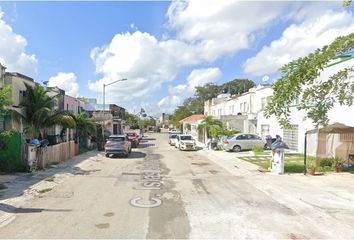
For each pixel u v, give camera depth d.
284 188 11.35
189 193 10.48
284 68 4.84
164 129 123.62
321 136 17.34
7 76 18.72
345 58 15.91
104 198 9.62
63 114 19.58
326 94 5.00
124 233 6.55
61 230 6.71
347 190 11.03
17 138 14.19
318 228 7.09
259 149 23.55
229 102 44.62
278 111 5.14
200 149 29.88
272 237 6.47
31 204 8.85
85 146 27.92
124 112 74.38
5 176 13.00
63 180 12.69
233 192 10.70
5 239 6.18
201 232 6.67
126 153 22.20
